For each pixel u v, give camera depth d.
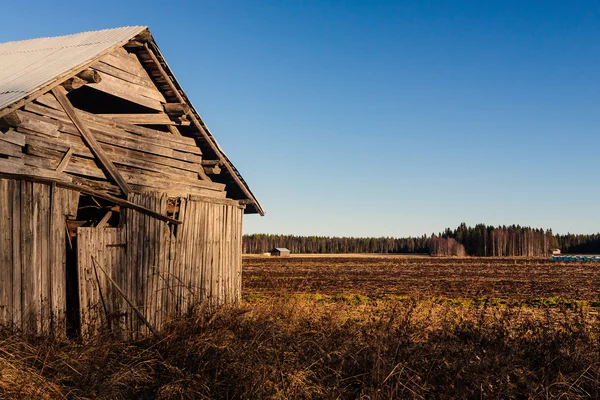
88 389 7.50
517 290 29.02
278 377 7.79
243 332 10.32
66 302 11.20
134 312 11.33
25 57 12.77
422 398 7.33
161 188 13.20
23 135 9.79
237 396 7.54
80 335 9.90
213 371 8.33
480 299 22.64
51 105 10.58
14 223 9.30
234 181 15.59
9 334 8.62
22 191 9.48
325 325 10.33
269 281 32.81
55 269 10.01
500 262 70.56
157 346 9.88
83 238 10.46
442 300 21.83
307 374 8.01
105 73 11.94
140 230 11.74
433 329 11.18
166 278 12.34
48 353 8.13
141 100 12.91
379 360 7.97
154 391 7.85
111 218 12.46
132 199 11.64
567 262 69.00
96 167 11.55
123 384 7.73
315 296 21.59
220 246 14.38
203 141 14.48
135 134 12.63
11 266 9.20
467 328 10.66
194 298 13.15
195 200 13.36
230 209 14.96
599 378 7.95
